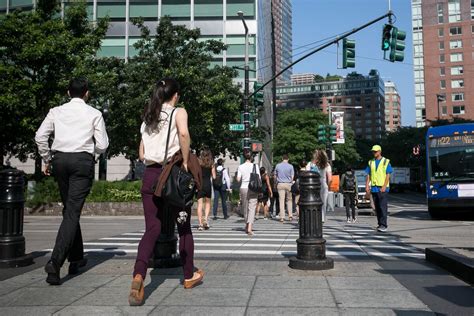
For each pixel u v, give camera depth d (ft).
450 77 352.90
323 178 42.68
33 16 66.85
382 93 592.60
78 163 15.84
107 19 73.36
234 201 65.62
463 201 50.11
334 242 28.45
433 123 223.92
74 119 16.22
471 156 50.75
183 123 14.11
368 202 71.20
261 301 13.20
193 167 14.28
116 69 73.97
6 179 19.07
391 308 12.46
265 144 167.43
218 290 14.58
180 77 67.87
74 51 68.64
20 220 19.33
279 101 602.03
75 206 15.85
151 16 126.41
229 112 73.77
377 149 36.01
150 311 12.19
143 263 13.02
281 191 46.26
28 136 66.80
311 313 11.99
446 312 12.25
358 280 16.15
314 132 197.67
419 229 37.99
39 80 67.46
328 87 582.35
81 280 16.15
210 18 126.00
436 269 18.42
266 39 188.65
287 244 27.50
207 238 30.91
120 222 49.49
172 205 14.05
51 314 11.94
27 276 16.89
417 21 377.50
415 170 221.66
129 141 76.84
